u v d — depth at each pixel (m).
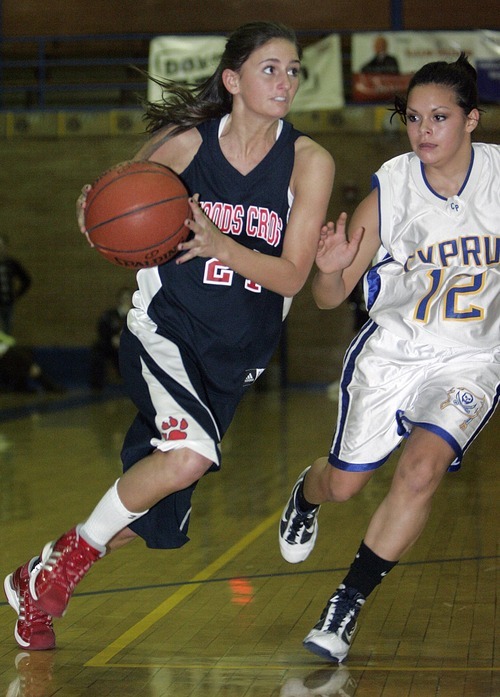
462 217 4.08
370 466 4.15
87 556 4.04
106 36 20.61
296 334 20.95
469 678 3.76
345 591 4.04
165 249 3.68
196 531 7.00
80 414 15.73
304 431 13.28
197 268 3.95
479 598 5.02
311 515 4.75
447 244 4.09
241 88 3.82
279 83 3.77
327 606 4.04
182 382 3.89
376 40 19.52
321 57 19.33
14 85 21.64
